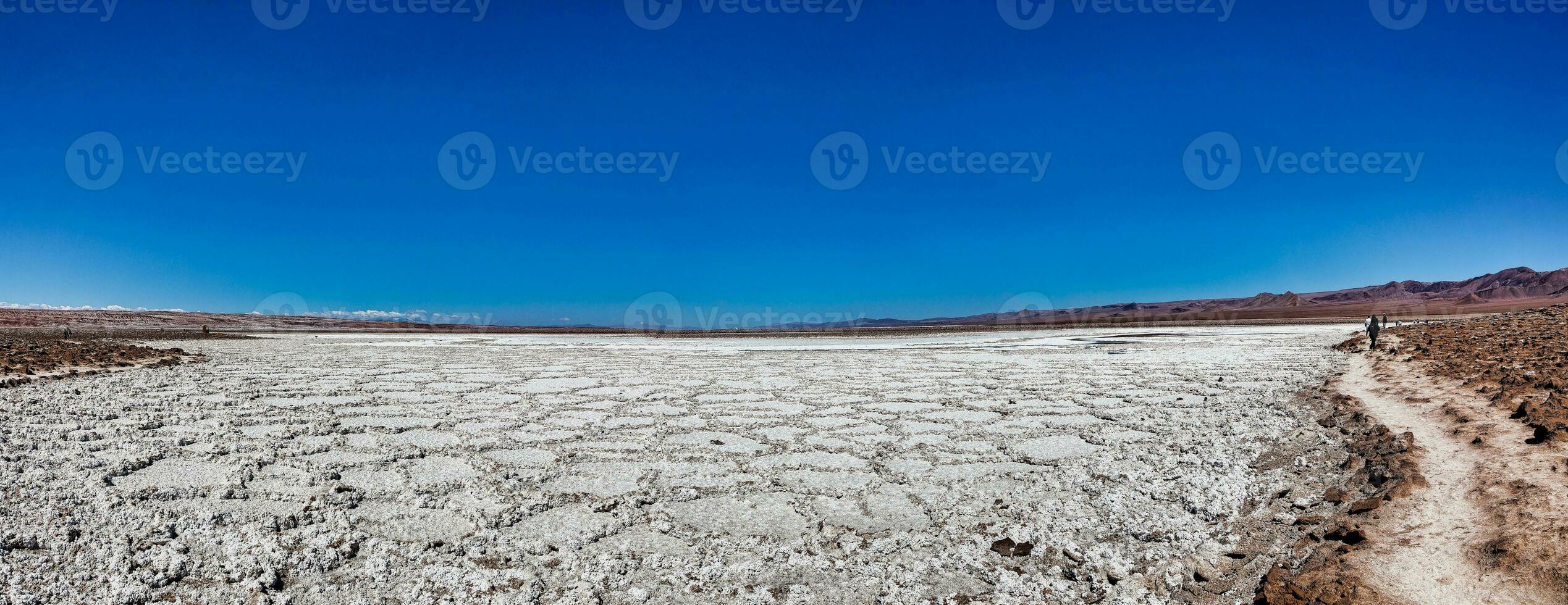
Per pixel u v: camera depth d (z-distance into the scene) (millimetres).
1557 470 4367
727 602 3455
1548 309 22562
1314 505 4586
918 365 14734
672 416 8391
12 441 6777
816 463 6004
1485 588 3109
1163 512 4602
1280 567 3619
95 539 4051
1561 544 3240
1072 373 12391
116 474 5527
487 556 3959
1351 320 44062
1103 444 6539
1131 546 4059
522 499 4973
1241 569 3711
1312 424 7133
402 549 4035
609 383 11867
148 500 4852
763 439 7012
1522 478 4320
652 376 13141
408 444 6797
